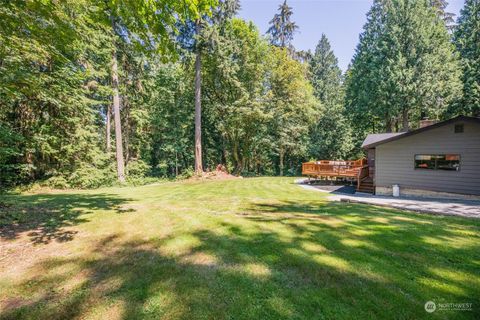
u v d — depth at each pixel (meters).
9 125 10.73
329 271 3.15
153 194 10.62
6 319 2.30
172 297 2.62
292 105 22.53
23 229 4.99
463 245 4.05
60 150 12.48
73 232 4.82
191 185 14.55
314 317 2.29
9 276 3.07
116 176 15.17
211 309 2.42
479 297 2.61
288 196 10.19
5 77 5.54
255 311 2.38
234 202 8.40
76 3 4.95
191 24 16.70
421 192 10.47
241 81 20.97
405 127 20.61
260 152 27.20
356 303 2.49
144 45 4.64
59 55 5.24
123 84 16.84
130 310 2.41
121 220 5.71
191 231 4.86
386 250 3.84
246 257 3.60
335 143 26.77
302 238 4.40
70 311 2.40
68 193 10.80
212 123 26.16
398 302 2.51
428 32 19.53
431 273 3.11
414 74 19.20
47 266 3.34
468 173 9.37
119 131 15.12
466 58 21.48
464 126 9.43
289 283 2.88
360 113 23.59
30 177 12.45
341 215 6.24
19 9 3.91
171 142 24.00
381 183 11.43
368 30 24.39
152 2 3.67
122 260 3.53
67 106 11.47
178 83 21.78
